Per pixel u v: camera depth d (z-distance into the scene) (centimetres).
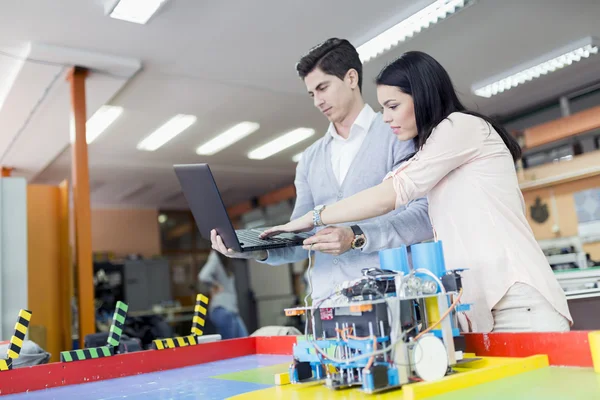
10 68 502
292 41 496
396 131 145
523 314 121
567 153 676
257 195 1142
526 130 662
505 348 113
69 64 490
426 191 126
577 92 686
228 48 501
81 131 501
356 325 95
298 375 103
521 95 695
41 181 884
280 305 1075
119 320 166
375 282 98
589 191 647
